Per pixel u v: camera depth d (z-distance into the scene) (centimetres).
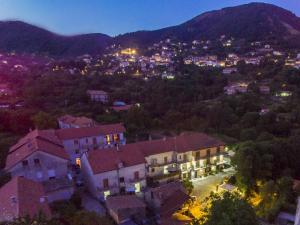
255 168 5806
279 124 9294
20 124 8425
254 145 6241
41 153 4959
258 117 9831
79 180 5816
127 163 5444
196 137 6756
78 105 11419
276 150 6425
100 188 5197
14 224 2314
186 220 4422
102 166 5284
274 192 5303
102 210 4800
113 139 7088
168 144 6362
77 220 3819
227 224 2125
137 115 9938
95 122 9181
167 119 10319
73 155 6631
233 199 2434
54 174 5072
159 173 6119
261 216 4869
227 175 6506
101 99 12862
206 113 10662
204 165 6531
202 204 5062
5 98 12469
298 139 6844
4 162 5931
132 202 4681
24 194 3756
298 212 2981
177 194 5038
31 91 12331
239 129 9381
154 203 5141
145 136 8912
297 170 6488
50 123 8394
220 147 6725
